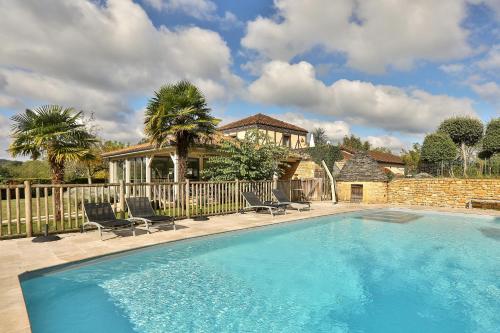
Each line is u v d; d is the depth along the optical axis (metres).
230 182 11.85
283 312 4.52
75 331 3.78
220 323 4.14
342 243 8.55
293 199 15.85
